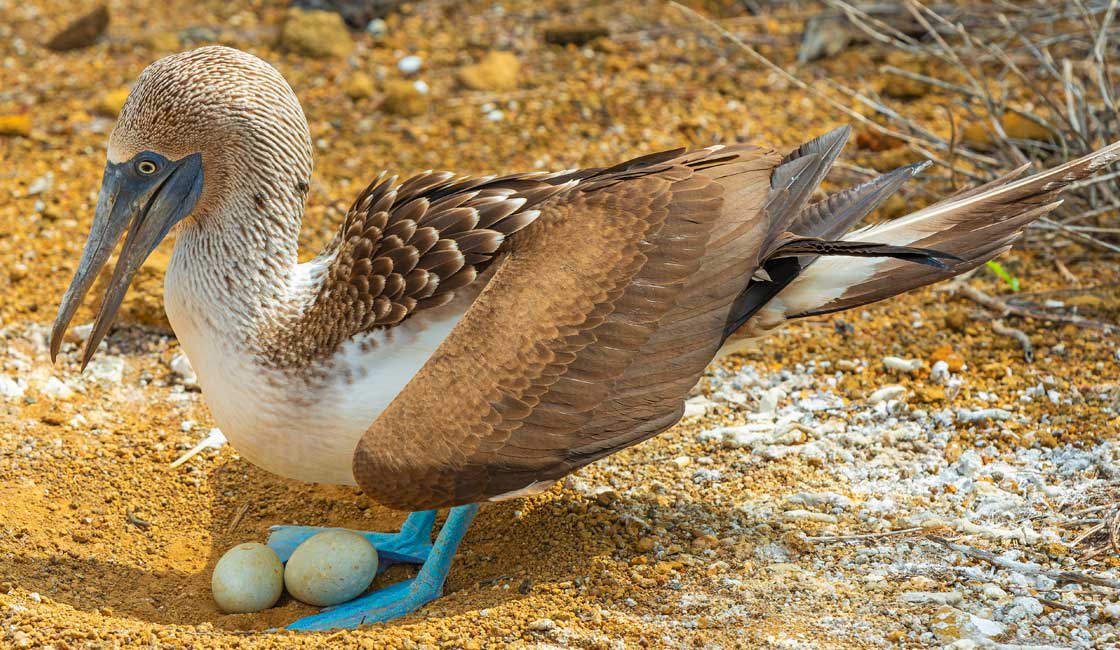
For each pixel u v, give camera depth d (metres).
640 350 6.97
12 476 8.44
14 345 10.02
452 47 14.87
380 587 7.91
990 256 7.69
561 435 6.80
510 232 7.25
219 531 8.36
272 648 6.57
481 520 8.21
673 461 8.62
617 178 7.46
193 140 7.41
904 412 9.02
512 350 6.78
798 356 9.84
